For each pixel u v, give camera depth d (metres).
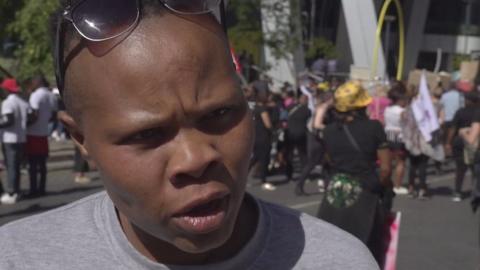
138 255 1.13
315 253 1.20
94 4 0.97
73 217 1.23
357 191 4.75
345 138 4.83
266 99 11.12
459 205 9.90
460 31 38.31
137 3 0.97
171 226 1.00
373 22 26.92
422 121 10.19
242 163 1.02
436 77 17.22
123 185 1.00
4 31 11.38
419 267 6.37
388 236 4.74
